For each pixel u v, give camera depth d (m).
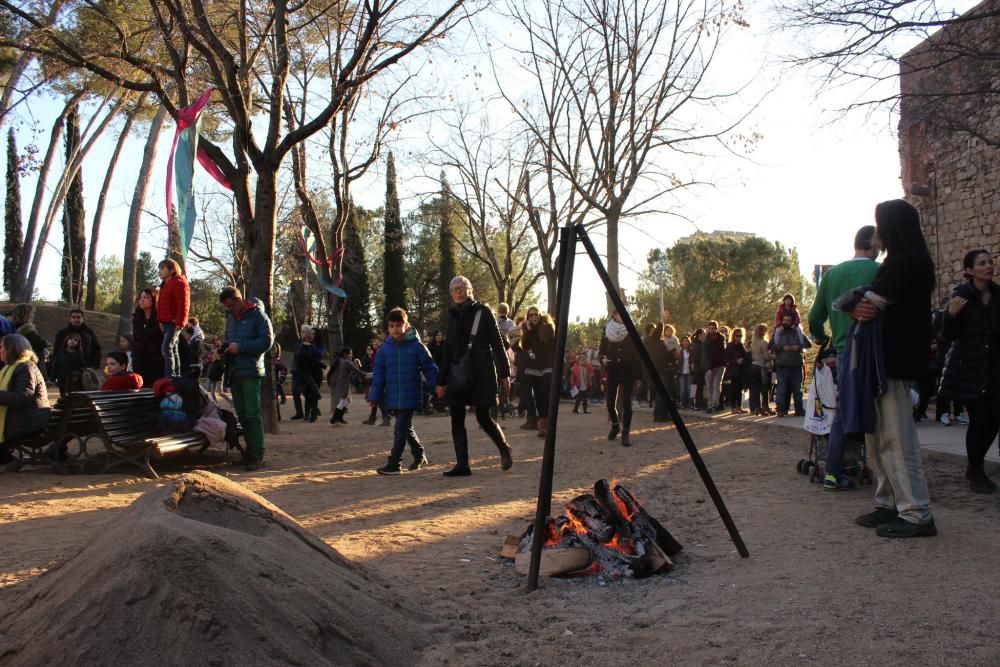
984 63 10.78
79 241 47.97
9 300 40.50
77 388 13.02
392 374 9.16
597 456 10.16
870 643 3.34
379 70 12.41
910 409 5.27
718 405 17.86
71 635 2.65
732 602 4.01
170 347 10.05
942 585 4.12
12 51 13.88
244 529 3.49
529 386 14.03
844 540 5.20
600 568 4.58
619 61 21.75
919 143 19.69
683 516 6.26
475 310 8.80
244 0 12.76
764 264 45.09
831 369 7.46
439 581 4.51
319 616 3.04
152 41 13.45
